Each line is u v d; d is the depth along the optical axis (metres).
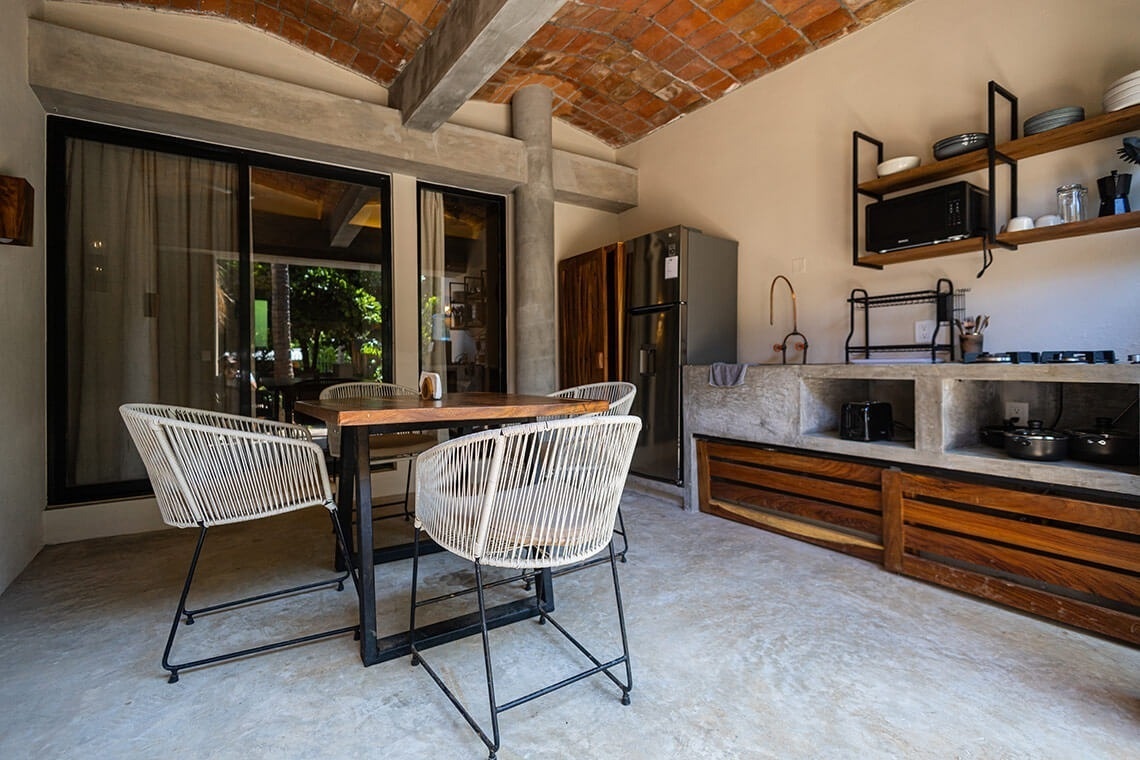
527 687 1.62
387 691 1.61
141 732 1.42
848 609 2.13
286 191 3.74
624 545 2.80
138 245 3.27
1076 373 1.97
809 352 3.56
